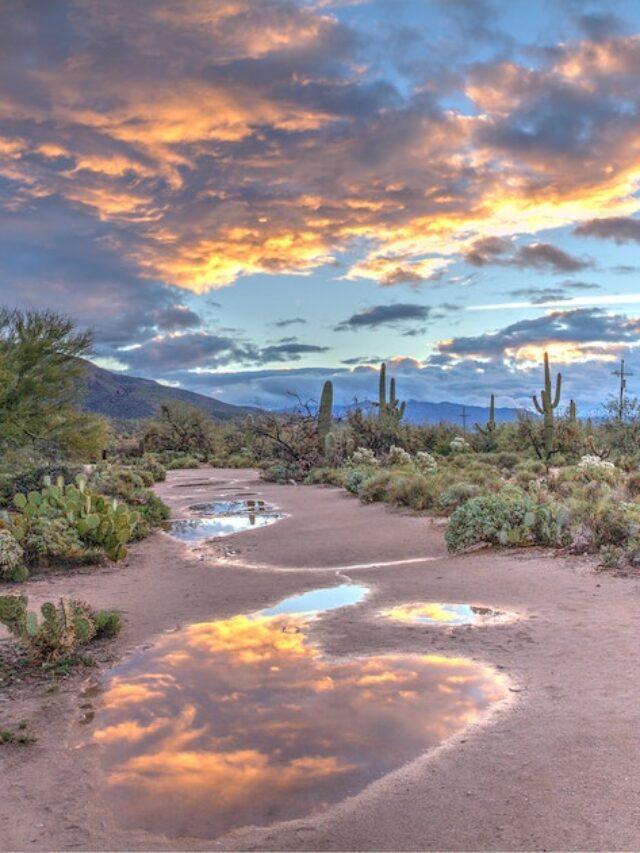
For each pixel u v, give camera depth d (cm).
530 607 812
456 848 340
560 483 1956
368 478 2270
